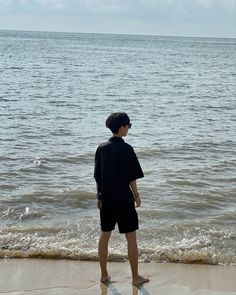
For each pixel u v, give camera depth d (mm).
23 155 10734
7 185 8477
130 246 4746
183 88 30859
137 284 4766
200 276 5008
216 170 10031
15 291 4582
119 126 4664
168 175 9461
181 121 16875
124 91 27672
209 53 103562
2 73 36719
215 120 17328
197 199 7980
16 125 14703
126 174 4633
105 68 47875
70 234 6168
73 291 4613
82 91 26719
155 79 37469
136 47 122438
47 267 5148
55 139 12758
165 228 6473
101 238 4777
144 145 12281
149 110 19812
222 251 5699
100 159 4688
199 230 6434
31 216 6945
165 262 5355
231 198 8141
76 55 70750
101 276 4840
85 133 13797
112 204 4602
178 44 175250
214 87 32250
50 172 9461
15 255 5410
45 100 21922
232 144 12852
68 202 7629
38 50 82188
